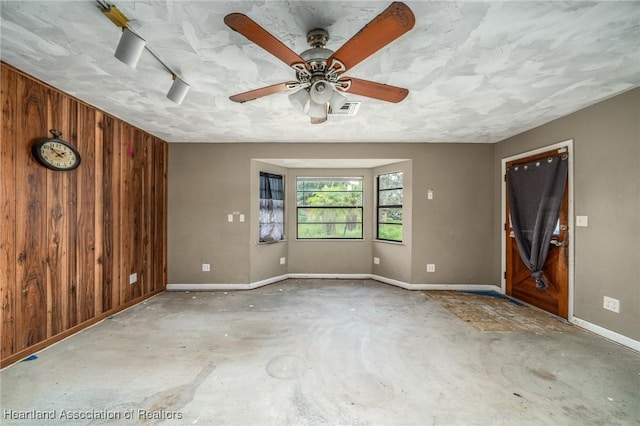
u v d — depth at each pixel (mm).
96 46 1760
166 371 1965
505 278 3820
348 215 4863
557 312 3012
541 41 1670
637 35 1603
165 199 3986
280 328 2703
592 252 2617
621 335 2371
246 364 2059
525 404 1646
